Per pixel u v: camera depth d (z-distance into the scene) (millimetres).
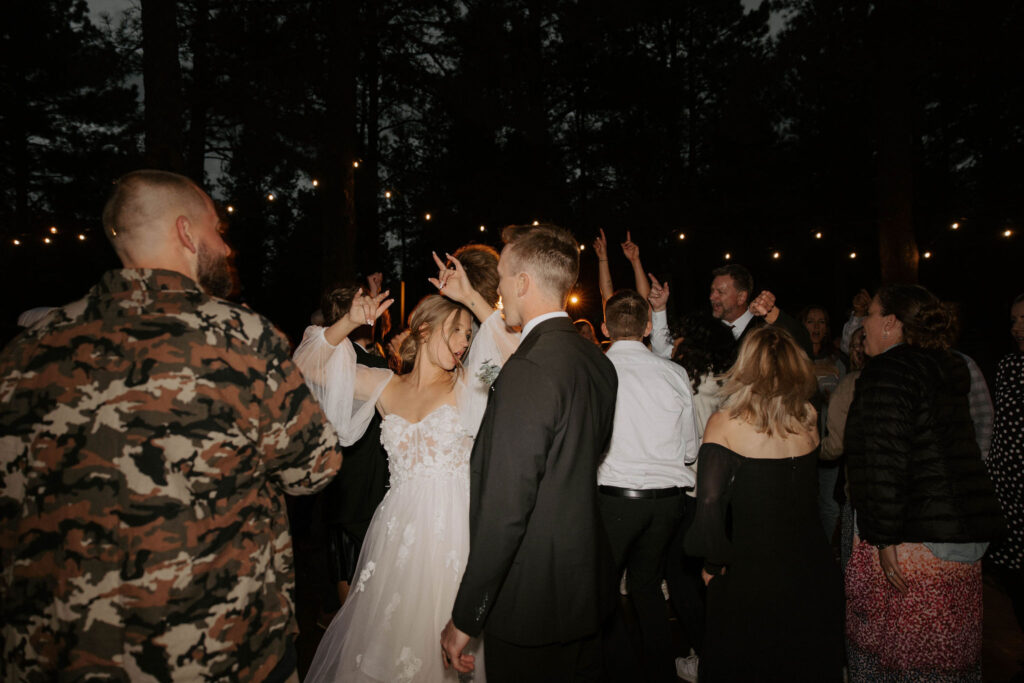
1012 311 2842
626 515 2736
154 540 1244
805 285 23562
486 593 1646
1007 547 2764
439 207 17312
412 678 2092
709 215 20578
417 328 2314
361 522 2973
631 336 2930
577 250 1960
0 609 1289
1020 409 2699
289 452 1452
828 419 2959
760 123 20891
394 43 10516
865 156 19875
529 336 1864
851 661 2438
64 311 1368
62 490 1249
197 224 1489
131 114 18344
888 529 2125
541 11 10453
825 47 10562
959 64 9797
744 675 2127
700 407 3223
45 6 16922
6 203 16984
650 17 20516
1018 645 3188
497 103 10672
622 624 2424
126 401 1269
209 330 1355
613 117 20719
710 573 2232
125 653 1240
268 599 1427
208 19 10273
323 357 2207
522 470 1628
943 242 15945
